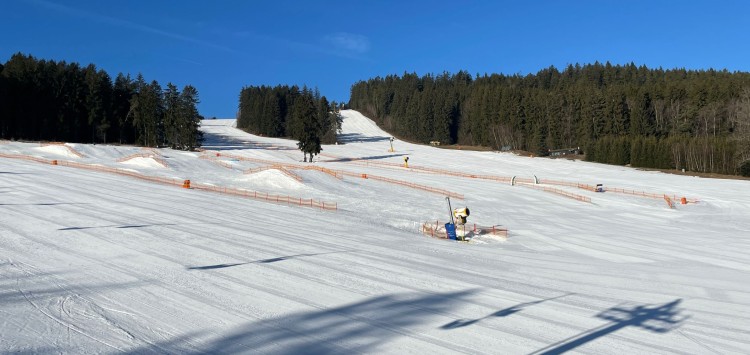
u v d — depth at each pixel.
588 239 27.42
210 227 23.59
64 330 10.72
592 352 10.80
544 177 68.56
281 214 29.02
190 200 32.34
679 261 21.77
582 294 15.40
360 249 20.59
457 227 28.94
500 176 68.62
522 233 28.98
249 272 16.11
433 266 18.28
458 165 82.75
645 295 15.54
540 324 12.45
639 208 43.72
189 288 14.12
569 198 47.94
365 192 45.31
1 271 14.87
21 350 9.60
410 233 26.22
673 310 14.02
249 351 10.21
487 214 36.72
